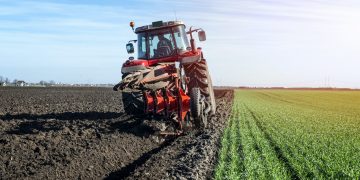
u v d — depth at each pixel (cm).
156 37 1534
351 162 1133
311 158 1155
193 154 1152
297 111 3453
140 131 1446
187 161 1066
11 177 873
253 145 1379
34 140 1184
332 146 1418
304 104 5072
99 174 1002
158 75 1322
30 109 2209
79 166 1000
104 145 1184
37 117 1823
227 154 1161
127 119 1645
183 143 1345
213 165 1042
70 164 990
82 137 1279
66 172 949
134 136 1369
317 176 932
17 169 925
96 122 1575
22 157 1013
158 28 1523
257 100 5572
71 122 1586
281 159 1164
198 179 906
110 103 2811
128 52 1566
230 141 1394
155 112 1355
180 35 1536
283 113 3067
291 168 1042
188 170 964
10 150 1055
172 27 1527
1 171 905
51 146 1126
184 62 1457
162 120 1518
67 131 1345
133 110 1449
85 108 2334
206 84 1505
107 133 1357
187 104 1381
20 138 1202
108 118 1809
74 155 1057
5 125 1462
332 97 7806
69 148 1123
